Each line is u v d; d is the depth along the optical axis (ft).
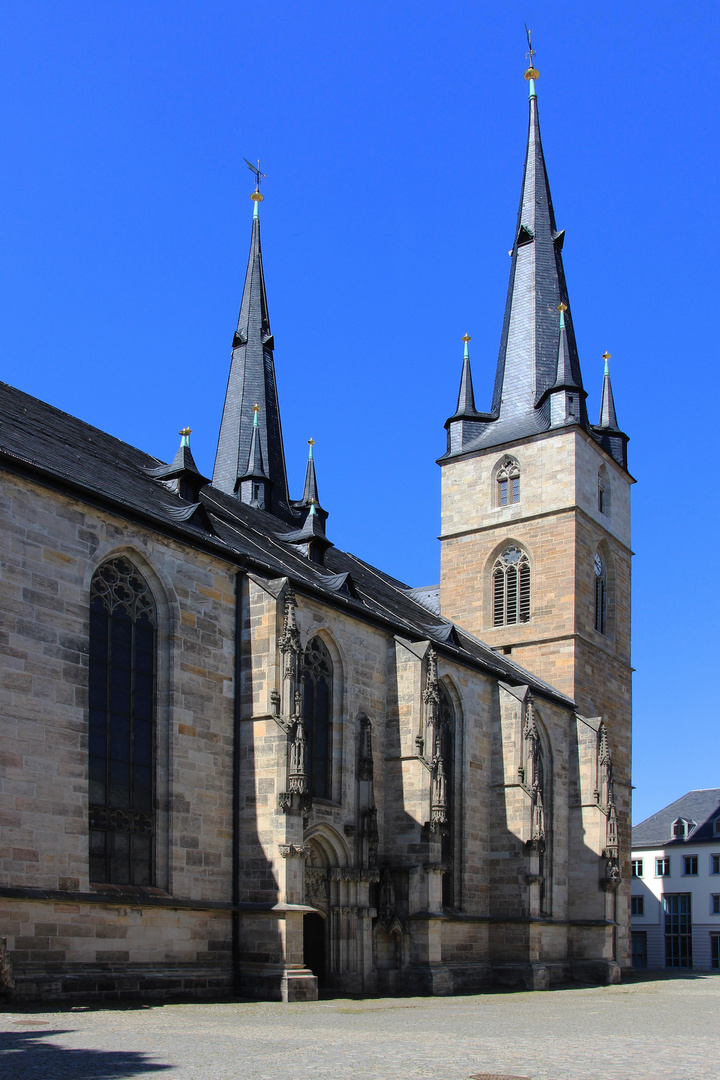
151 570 121.19
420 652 159.22
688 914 389.19
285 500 260.21
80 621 109.29
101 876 108.58
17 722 100.42
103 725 112.27
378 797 155.63
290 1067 61.00
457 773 179.32
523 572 238.68
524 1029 92.63
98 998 101.86
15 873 97.40
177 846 116.67
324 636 150.51
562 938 203.72
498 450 247.50
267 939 119.75
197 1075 56.70
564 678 224.94
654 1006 135.74
